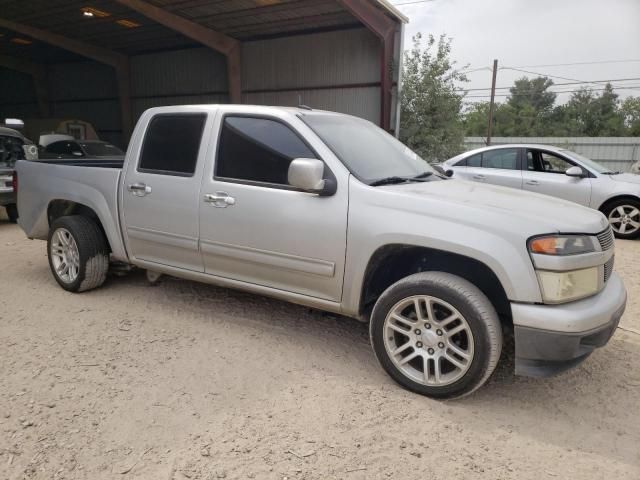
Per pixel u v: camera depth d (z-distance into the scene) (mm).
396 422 2701
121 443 2473
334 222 3145
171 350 3496
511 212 2797
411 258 3311
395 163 3756
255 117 3596
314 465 2342
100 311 4195
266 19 15391
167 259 4059
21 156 8703
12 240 7125
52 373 3137
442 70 15594
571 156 8266
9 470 2262
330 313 4078
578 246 2701
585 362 3479
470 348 2746
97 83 23484
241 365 3303
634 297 4898
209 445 2469
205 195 3662
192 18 15586
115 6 15531
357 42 15586
